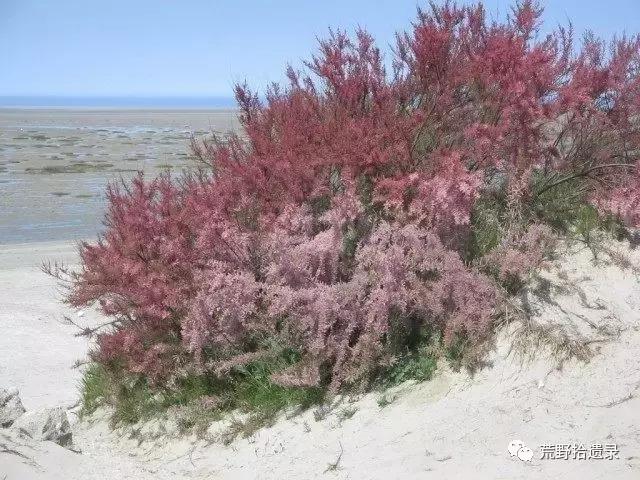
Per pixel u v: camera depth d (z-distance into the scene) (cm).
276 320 494
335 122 532
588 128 530
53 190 2645
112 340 578
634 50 528
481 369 437
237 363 491
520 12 531
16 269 1402
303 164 500
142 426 549
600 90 505
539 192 525
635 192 482
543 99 486
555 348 427
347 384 475
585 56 538
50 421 518
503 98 488
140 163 3422
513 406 402
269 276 488
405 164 497
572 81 497
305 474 408
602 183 524
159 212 564
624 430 358
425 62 520
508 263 463
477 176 463
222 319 495
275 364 495
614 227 514
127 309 569
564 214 534
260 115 611
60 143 4875
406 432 412
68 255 1538
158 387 559
